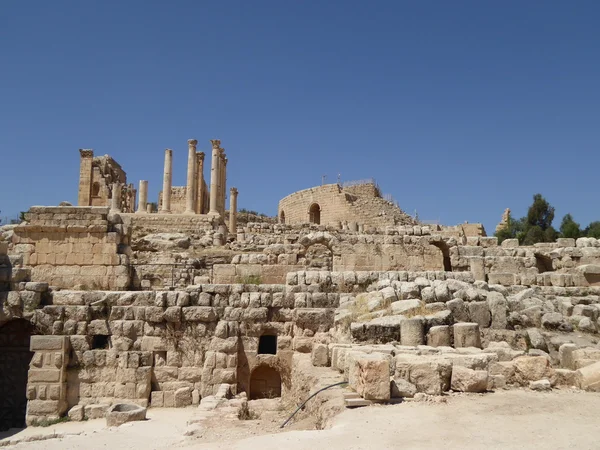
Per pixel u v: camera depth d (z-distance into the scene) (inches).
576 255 1165.1
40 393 709.3
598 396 433.4
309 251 1279.5
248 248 1293.1
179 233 1464.1
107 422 621.6
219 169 2053.4
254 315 768.3
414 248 1107.9
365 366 416.2
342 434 335.0
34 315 740.0
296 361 682.2
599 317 716.7
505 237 2684.5
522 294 753.0
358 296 750.5
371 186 2691.9
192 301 771.4
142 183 2042.3
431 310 624.4
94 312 757.3
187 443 407.2
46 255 888.3
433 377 434.3
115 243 895.7
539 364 478.6
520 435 323.6
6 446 512.1
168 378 743.1
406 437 323.9
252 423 494.3
